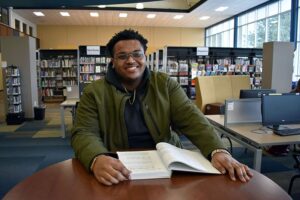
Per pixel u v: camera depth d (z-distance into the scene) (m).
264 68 6.20
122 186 0.99
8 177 3.40
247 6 10.59
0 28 9.78
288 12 9.02
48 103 10.74
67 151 4.48
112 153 1.26
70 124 6.58
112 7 10.88
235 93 5.51
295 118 2.72
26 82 7.03
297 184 3.19
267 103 2.67
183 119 1.46
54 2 6.85
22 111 7.03
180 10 11.45
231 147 4.33
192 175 1.08
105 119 1.46
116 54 1.48
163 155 1.17
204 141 1.28
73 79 11.15
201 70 8.32
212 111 4.94
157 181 1.03
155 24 14.70
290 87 6.02
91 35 15.10
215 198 0.91
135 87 1.54
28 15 12.21
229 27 13.12
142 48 1.50
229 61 8.80
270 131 2.77
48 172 1.13
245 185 1.00
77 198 0.91
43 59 10.98
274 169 3.65
